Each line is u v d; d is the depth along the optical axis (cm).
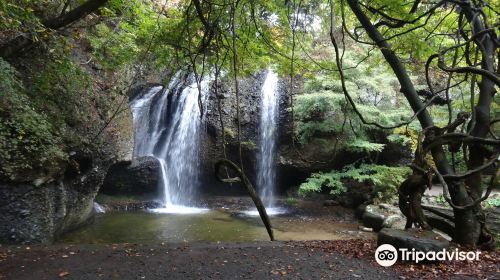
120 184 1416
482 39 557
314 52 1255
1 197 685
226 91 1592
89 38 871
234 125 1573
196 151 1572
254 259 495
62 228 890
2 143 677
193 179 1592
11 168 681
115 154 1039
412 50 688
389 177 1246
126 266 470
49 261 491
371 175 1269
